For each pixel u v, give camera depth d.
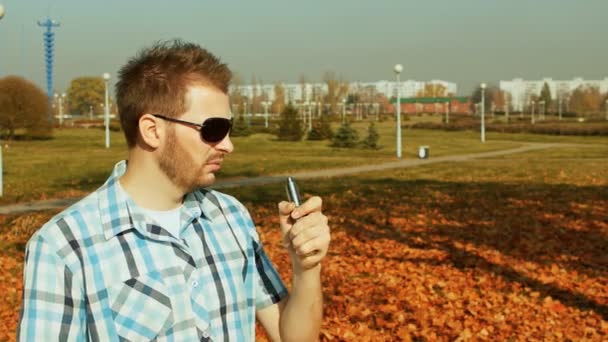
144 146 1.85
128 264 1.73
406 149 44.06
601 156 36.59
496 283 7.58
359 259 9.02
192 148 1.83
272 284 2.06
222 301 1.84
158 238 1.78
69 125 80.94
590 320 6.24
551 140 58.56
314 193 17.50
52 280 1.67
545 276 7.83
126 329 1.69
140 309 1.71
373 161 32.28
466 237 10.49
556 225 11.50
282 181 22.16
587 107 120.88
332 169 27.92
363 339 5.71
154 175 1.85
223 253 1.91
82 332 1.69
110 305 1.69
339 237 10.75
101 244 1.73
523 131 70.06
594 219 12.05
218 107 1.86
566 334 5.86
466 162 31.52
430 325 6.12
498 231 10.95
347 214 13.30
